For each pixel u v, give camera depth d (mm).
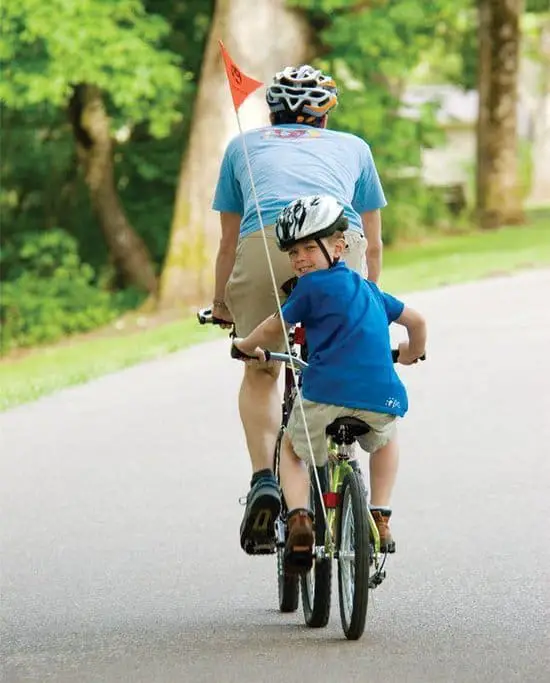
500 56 103250
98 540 23969
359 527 16531
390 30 73938
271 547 18344
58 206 82500
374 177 18938
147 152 79625
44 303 73188
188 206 70312
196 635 17922
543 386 36219
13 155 80688
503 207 103188
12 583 21391
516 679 15336
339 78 80375
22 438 33812
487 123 103625
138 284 77812
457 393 35781
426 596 19500
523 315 48750
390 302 17281
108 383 41438
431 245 89812
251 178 17547
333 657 16422
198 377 41312
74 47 66688
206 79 69938
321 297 16812
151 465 29984
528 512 24438
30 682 16016
